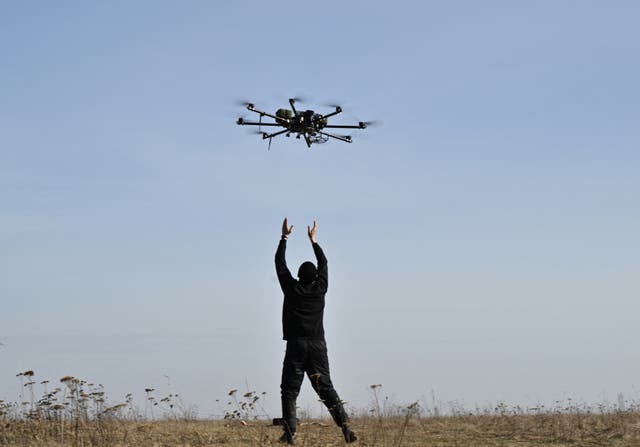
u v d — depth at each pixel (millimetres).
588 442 10914
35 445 9633
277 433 10992
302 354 9383
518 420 14539
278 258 9578
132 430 11195
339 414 9477
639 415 14758
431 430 12586
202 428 11750
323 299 9508
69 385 10555
